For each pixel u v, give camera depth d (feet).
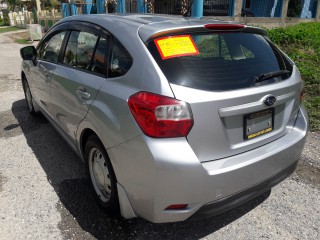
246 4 59.16
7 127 15.60
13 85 24.38
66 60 10.91
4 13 127.65
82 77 9.27
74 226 8.58
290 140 8.50
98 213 9.11
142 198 7.18
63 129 11.39
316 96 17.88
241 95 7.19
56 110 11.60
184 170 6.56
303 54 25.46
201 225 8.71
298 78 9.02
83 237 8.20
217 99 6.89
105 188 8.83
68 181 10.77
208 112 6.84
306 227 8.64
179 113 6.61
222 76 7.36
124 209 7.86
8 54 41.98
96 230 8.45
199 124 6.78
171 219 7.06
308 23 44.96
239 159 7.36
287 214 9.16
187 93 6.75
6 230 8.39
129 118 7.07
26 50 14.01
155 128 6.66
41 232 8.34
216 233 8.41
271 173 7.98
